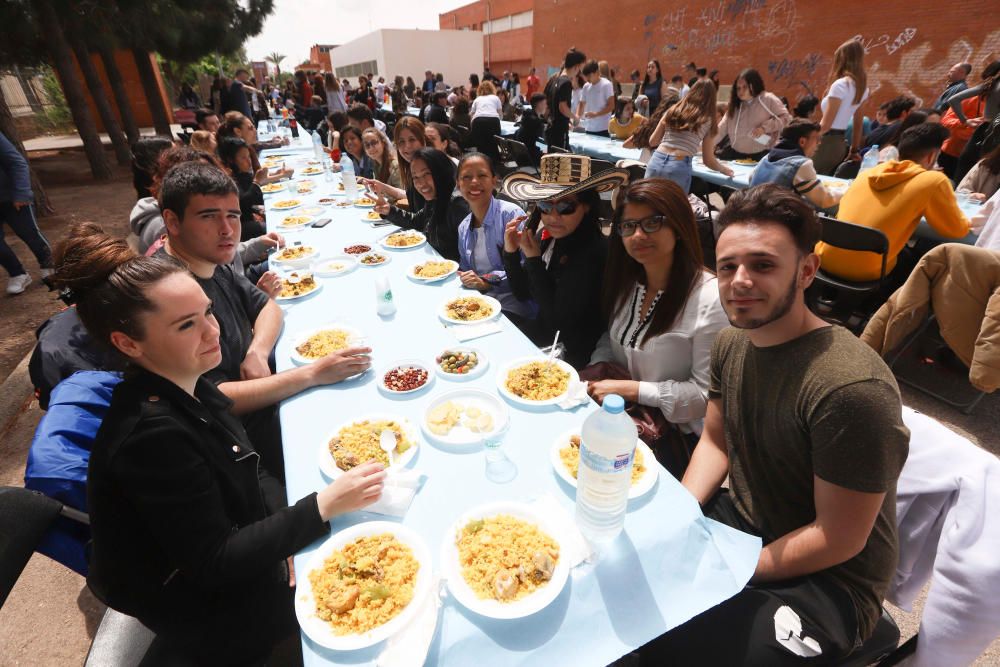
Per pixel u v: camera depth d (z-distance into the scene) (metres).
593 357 2.13
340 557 1.01
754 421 1.23
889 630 1.21
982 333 2.28
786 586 1.15
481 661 0.85
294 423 1.49
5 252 4.23
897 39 7.73
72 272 0.96
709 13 11.04
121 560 1.02
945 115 5.33
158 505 0.96
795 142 3.57
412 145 3.99
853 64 4.57
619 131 6.66
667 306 1.72
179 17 10.10
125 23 8.94
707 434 1.52
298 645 1.68
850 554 1.04
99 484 0.96
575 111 7.88
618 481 0.98
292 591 1.33
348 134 5.71
